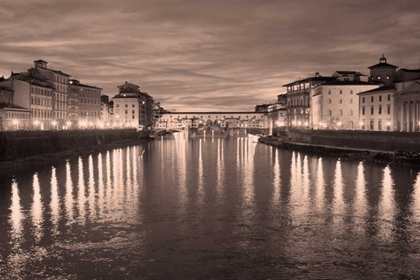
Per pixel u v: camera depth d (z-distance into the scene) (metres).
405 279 34.19
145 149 169.88
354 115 183.00
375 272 35.38
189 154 144.38
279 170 95.12
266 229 46.47
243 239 43.16
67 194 64.75
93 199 61.34
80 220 49.88
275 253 39.38
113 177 83.44
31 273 35.25
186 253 39.44
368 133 126.19
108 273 35.31
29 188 69.06
